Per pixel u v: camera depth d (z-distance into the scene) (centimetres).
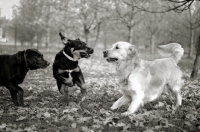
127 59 504
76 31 2961
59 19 2911
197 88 833
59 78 614
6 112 496
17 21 3133
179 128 403
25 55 554
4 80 550
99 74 1230
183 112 496
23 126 412
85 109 514
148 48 5891
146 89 517
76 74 631
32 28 3347
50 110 513
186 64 2012
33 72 1218
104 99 638
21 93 554
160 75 536
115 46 514
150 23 3331
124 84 505
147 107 551
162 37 3906
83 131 392
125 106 568
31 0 2933
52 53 2853
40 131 389
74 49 596
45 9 2900
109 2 2133
